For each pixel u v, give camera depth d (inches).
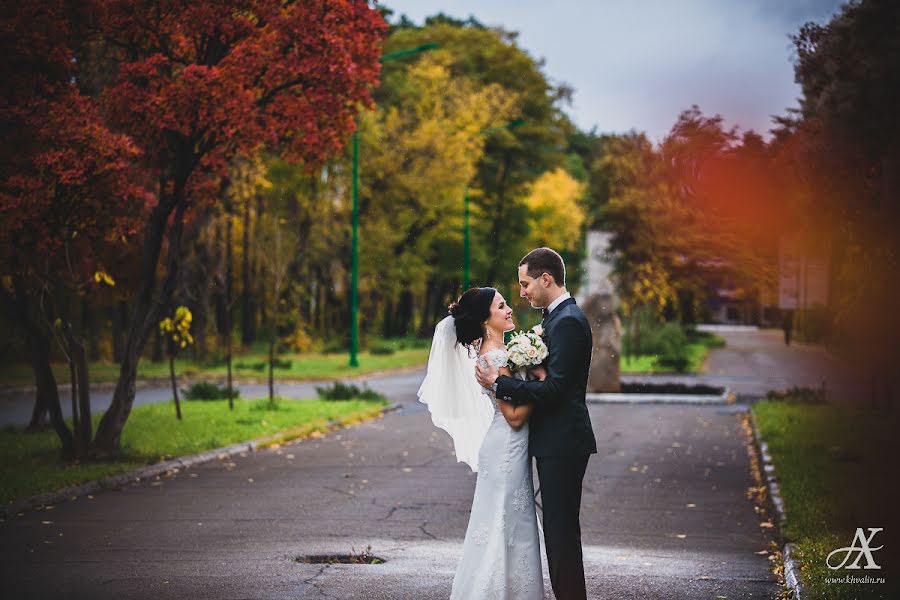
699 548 342.3
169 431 658.8
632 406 956.6
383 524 377.4
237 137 541.0
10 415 816.9
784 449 583.2
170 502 423.8
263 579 280.5
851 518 358.0
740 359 1712.6
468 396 240.2
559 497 212.8
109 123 530.9
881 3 377.1
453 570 293.9
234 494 446.3
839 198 466.3
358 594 263.1
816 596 250.1
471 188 2160.4
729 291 3267.7
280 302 1883.6
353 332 1480.1
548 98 2447.1
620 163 1631.4
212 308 1803.6
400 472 520.1
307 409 824.3
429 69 1961.1
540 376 216.1
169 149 545.3
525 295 223.6
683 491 472.7
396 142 1822.1
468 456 243.6
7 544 332.5
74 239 530.6
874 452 561.9
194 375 1320.1
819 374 1385.3
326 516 393.4
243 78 516.4
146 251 544.7
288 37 532.4
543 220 2731.3
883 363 697.0
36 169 489.4
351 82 550.3
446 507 416.8
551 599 257.6
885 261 517.7
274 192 1601.9
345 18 546.6
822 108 418.9
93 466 501.7
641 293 1641.2
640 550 338.3
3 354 1341.0
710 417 850.1
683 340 1624.0
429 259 2223.2
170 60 546.9
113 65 605.3
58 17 492.4
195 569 293.7
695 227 625.3
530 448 216.7
